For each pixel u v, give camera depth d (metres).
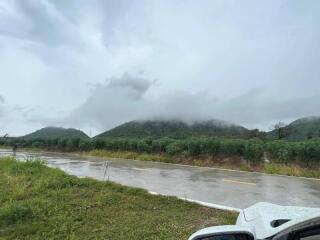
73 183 11.34
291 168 19.80
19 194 9.64
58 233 7.01
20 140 53.72
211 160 24.11
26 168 14.30
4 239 6.61
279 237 2.67
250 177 17.16
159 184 13.97
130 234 7.07
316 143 20.41
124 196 10.08
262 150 22.28
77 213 8.28
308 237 2.42
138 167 21.14
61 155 33.91
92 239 6.76
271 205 4.47
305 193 12.63
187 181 15.02
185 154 25.92
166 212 8.77
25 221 7.53
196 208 9.24
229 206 10.01
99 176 16.17
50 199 9.42
